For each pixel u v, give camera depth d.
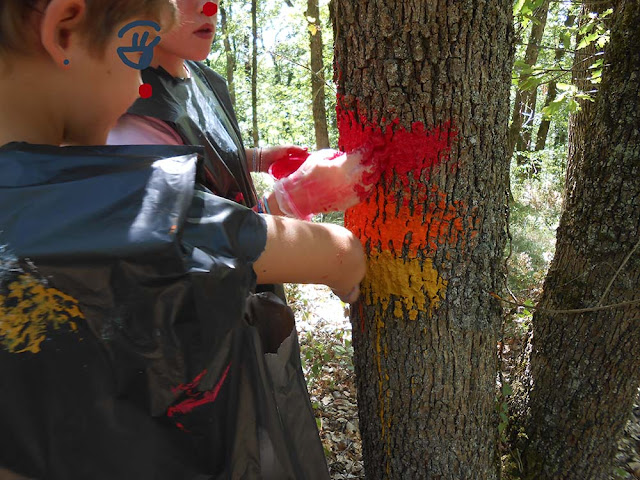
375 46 1.20
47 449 0.67
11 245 0.61
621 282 2.10
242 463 0.85
